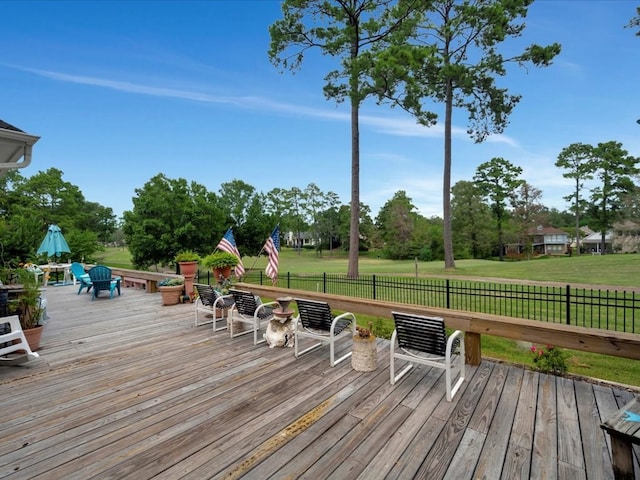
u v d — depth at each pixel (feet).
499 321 11.03
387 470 6.42
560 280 39.52
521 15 45.80
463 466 6.53
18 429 8.02
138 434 7.77
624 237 89.92
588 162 104.17
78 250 59.11
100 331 16.92
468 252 115.14
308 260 132.36
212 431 7.86
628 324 20.31
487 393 9.67
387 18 43.70
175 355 13.30
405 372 11.27
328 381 10.69
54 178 85.35
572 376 10.87
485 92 53.62
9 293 14.97
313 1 41.14
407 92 42.83
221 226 77.41
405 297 30.48
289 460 6.75
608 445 7.19
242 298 15.23
